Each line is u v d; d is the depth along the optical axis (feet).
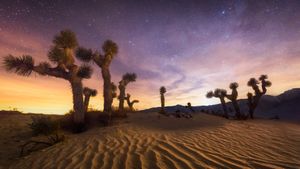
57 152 15.92
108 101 34.73
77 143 18.44
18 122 31.81
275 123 32.71
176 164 11.84
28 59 26.05
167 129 25.72
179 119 34.81
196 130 24.25
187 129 25.32
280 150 15.01
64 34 28.17
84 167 12.01
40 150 17.61
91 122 30.48
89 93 39.58
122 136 20.53
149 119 34.55
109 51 35.01
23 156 16.51
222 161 12.30
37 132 23.73
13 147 19.43
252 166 11.44
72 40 28.50
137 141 18.01
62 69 27.94
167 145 16.16
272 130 24.39
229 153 14.07
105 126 28.58
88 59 33.86
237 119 41.78
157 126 28.09
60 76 27.96
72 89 28.48
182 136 20.15
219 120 35.47
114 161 12.75
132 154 13.99
